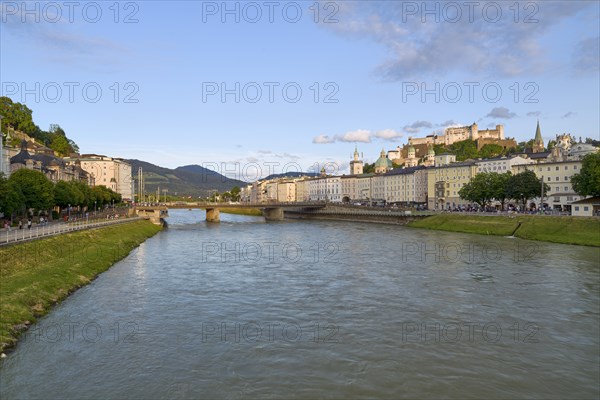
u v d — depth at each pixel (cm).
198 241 10138
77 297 4481
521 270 5900
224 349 3100
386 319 3791
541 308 4097
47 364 2800
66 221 10100
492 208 15275
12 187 7800
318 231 12962
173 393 2459
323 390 2517
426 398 2433
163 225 15488
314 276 5625
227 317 3853
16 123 18262
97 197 14388
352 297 4525
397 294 4631
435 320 3753
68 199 10706
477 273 5709
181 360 2903
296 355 3006
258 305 4244
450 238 10306
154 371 2733
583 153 15225
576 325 3622
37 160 14262
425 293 4662
